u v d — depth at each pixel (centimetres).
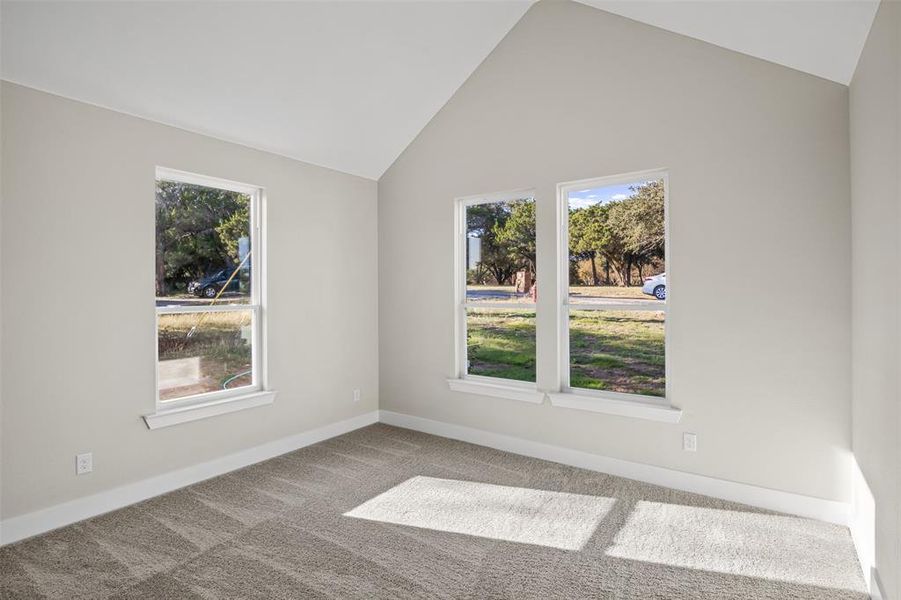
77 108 255
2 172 229
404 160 425
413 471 327
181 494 291
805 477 260
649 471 308
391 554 227
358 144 389
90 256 261
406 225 425
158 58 253
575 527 251
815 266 255
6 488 232
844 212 247
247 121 317
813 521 255
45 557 222
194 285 316
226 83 284
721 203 281
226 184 332
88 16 221
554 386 346
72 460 254
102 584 202
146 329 285
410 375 426
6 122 230
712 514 264
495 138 370
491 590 201
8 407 232
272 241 355
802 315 259
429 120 405
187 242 312
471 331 397
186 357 312
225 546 233
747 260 274
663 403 308
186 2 234
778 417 267
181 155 300
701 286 288
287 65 292
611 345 330
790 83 260
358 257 427
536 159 350
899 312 156
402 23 304
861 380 220
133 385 279
